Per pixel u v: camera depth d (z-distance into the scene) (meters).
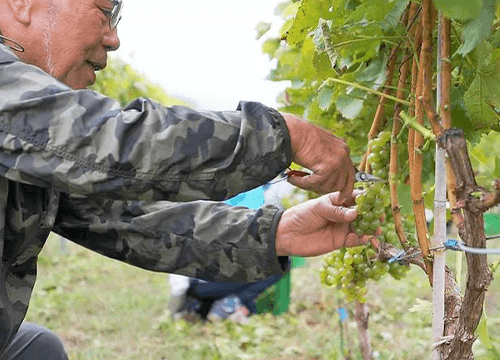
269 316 7.16
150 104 1.74
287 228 2.31
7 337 2.22
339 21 2.19
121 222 2.41
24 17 2.06
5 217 2.09
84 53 2.15
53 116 1.71
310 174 2.00
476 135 2.21
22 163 1.71
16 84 1.76
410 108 2.00
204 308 7.17
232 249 2.34
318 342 6.30
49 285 8.28
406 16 2.10
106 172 1.70
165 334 6.66
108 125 1.70
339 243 2.32
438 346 1.89
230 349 6.15
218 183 1.75
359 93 2.37
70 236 2.48
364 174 2.04
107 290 8.34
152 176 1.71
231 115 1.77
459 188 1.63
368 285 8.13
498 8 1.87
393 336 6.27
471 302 1.77
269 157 1.77
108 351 5.92
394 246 2.42
